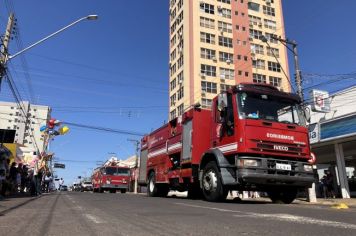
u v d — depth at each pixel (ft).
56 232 17.92
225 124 40.75
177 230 18.29
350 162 110.73
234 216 24.54
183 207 33.04
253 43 215.92
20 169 73.97
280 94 41.24
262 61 216.54
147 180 67.51
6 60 59.88
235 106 39.24
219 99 41.24
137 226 19.84
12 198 49.93
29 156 158.81
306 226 19.53
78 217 24.50
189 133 48.98
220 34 209.26
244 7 219.41
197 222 21.35
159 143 62.85
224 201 42.86
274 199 46.06
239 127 38.14
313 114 71.97
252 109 39.14
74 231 18.21
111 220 22.63
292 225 19.94
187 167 49.03
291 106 41.22
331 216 24.56
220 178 40.11
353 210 29.94
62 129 109.81
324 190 76.13
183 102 202.08
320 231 17.79
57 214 26.61
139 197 61.67
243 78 208.64
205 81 199.52
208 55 203.92
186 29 208.33
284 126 39.42
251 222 21.27
